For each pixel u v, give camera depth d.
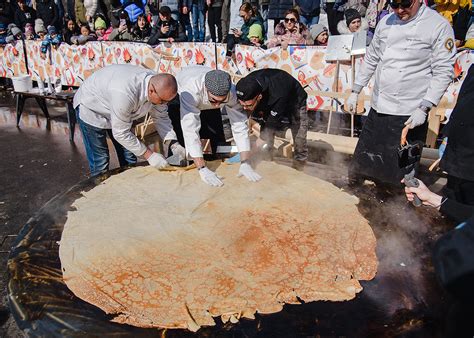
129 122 2.50
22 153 4.92
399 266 1.68
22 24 8.34
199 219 2.02
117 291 1.52
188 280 1.58
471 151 1.89
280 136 3.88
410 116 2.71
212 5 6.42
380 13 4.44
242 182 2.44
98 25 7.27
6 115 6.62
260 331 1.33
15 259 1.72
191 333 1.33
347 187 2.44
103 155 3.09
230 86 2.29
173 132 2.90
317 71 4.43
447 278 0.82
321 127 4.94
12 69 7.64
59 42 6.73
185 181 2.46
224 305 1.45
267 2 6.23
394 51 2.67
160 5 6.74
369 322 1.37
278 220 2.01
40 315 1.40
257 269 1.65
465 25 4.19
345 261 1.70
